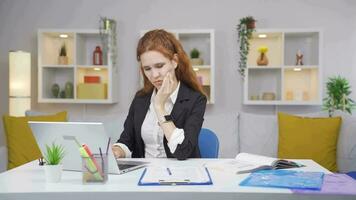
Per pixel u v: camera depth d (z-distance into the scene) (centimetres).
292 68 389
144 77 190
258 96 405
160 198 99
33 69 423
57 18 424
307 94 397
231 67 414
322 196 97
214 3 415
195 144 159
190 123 165
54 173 113
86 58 423
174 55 169
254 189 101
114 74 404
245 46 389
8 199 100
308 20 410
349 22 407
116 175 123
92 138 121
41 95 391
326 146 291
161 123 158
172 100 178
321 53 375
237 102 415
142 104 188
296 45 411
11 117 311
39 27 423
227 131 321
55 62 418
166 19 418
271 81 413
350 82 407
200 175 117
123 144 183
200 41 415
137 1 419
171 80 159
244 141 318
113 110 423
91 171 109
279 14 411
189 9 417
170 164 145
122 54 420
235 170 130
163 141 175
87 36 421
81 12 422
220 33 415
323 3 409
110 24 394
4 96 429
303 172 125
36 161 159
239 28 395
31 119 312
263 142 314
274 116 325
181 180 109
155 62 161
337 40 408
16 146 301
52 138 129
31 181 115
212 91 388
